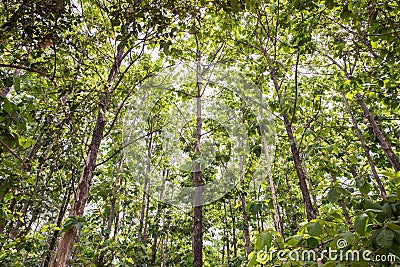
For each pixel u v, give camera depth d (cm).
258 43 670
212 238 1426
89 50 594
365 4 405
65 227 408
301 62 736
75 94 499
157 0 321
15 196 462
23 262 680
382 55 495
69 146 539
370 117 762
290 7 516
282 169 902
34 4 341
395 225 169
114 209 921
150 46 707
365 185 270
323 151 499
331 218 222
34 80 739
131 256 755
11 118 290
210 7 333
